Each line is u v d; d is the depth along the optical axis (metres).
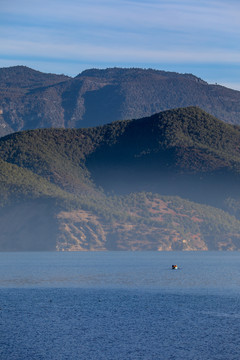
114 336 162.75
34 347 151.12
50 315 191.38
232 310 199.88
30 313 194.62
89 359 141.50
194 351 148.38
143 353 146.50
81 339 159.12
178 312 196.62
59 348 150.38
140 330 169.88
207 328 172.50
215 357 143.75
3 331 168.00
